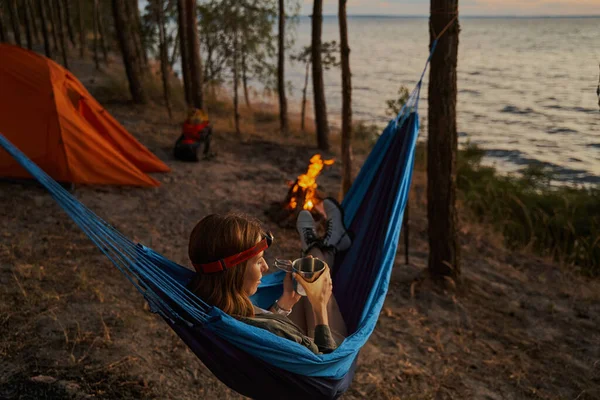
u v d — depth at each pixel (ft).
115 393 13.51
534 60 326.44
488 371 17.40
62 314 16.79
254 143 45.65
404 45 472.85
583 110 141.08
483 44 510.58
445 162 21.75
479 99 157.17
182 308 7.36
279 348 7.45
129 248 7.79
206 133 38.52
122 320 17.01
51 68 29.12
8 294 17.48
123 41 51.06
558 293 24.00
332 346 8.32
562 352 19.01
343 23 27.22
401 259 25.68
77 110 31.94
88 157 29.25
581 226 32.50
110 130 33.01
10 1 56.59
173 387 14.24
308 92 131.54
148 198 29.66
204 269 7.50
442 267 22.91
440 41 20.29
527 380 17.12
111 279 19.97
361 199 16.49
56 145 28.35
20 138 28.09
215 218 7.63
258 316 8.06
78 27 94.53
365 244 13.48
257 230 7.73
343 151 29.09
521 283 24.76
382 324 19.67
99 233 7.20
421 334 19.29
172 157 37.93
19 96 28.12
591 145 94.48
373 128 64.44
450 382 16.52
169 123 47.26
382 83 171.63
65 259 21.02
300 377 7.95
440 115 21.15
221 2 50.26
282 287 10.91
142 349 15.65
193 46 43.11
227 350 7.55
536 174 45.09
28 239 22.29
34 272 19.30
